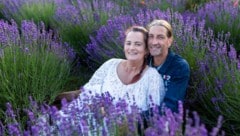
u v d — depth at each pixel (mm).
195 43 3969
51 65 4102
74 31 5539
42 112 2666
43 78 3895
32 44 4305
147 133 2062
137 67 3174
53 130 2387
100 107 2510
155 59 3258
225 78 3400
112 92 3236
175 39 4098
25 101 3594
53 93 3984
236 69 3473
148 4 6887
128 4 7195
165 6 6676
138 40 3076
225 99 3342
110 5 6340
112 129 2316
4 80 3654
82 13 6043
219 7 6227
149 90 3107
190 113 3688
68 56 4801
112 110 2367
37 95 3725
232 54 3535
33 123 2588
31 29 4578
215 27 5527
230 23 5473
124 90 3189
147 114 2971
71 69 4867
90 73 5039
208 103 3527
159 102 3064
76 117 2457
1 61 3871
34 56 3947
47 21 6680
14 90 3711
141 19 4746
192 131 1746
